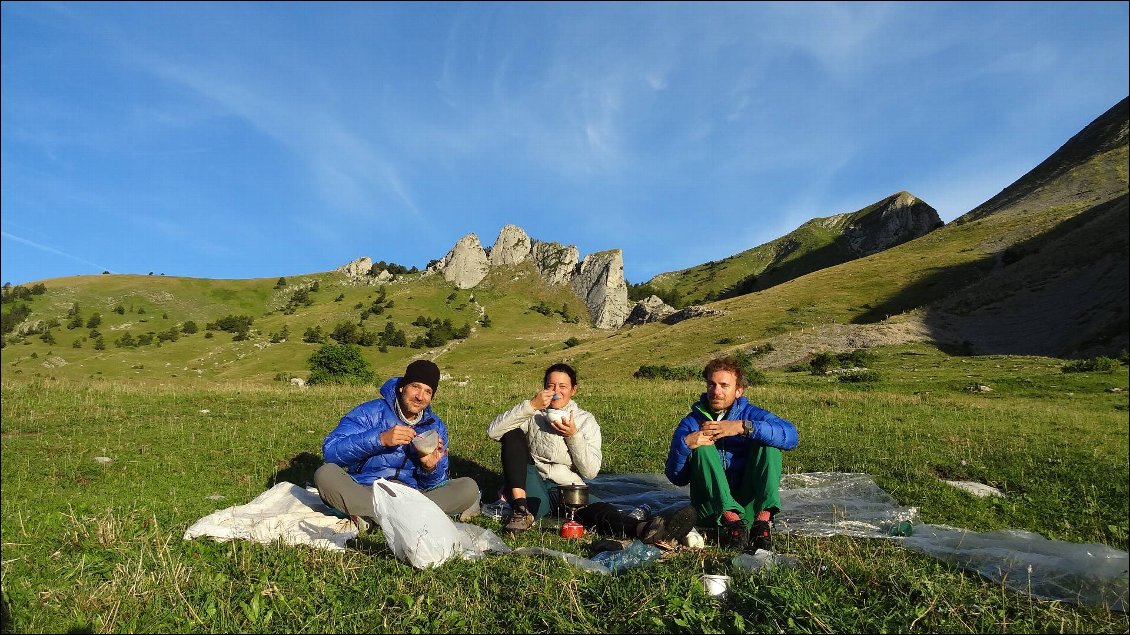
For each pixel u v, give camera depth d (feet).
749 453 17.44
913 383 106.73
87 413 38.40
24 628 10.65
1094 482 26.68
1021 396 89.40
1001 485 26.45
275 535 15.65
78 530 15.71
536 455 19.15
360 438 16.87
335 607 11.41
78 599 11.53
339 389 58.34
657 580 12.65
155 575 12.62
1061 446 36.19
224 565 13.55
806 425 40.70
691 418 18.79
